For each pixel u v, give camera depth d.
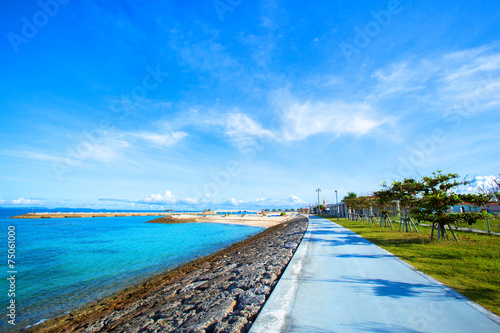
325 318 3.20
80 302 7.92
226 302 4.50
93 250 17.44
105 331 5.31
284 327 2.99
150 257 14.79
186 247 18.70
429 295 3.92
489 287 4.25
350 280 4.77
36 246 19.36
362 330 2.88
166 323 4.44
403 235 11.61
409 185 12.45
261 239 19.42
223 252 15.56
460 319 3.10
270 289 4.85
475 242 8.95
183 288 7.05
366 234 12.45
